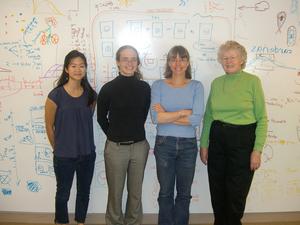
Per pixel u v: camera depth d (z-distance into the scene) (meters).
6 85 2.49
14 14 2.41
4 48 2.45
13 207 2.63
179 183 2.17
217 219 2.20
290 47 2.48
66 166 2.15
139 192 2.20
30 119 2.53
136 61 2.06
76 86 2.15
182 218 2.18
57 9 2.40
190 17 2.40
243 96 1.95
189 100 2.10
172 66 2.09
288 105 2.55
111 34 2.42
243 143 1.96
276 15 2.43
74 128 2.13
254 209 2.65
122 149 2.08
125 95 2.04
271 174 2.62
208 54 2.45
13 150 2.56
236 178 1.99
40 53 2.45
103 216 2.61
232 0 2.40
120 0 2.39
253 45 2.46
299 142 2.60
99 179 2.59
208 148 2.15
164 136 2.09
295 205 2.64
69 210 2.62
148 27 2.41
